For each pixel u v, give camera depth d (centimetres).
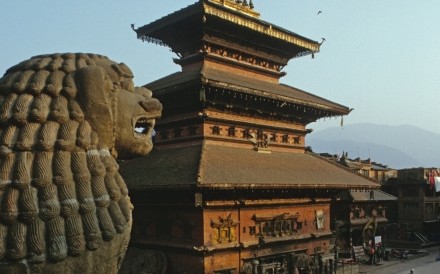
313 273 3822
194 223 3134
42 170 756
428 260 6281
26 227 729
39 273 729
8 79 829
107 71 926
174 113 3756
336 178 4128
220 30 3900
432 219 8650
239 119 3750
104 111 852
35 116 782
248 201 3400
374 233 6328
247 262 3378
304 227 3981
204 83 3119
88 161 823
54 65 860
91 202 791
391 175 10106
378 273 5038
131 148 959
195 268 3088
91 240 773
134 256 3441
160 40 4241
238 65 4119
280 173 3594
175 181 2933
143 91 1046
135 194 3391
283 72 4566
